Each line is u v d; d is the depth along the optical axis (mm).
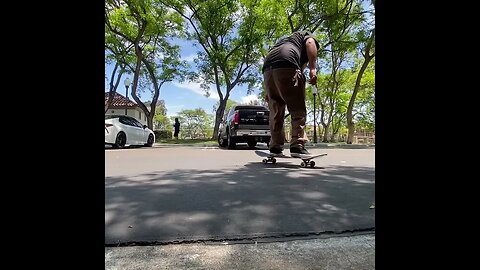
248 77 24359
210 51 23453
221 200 3357
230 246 2258
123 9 21125
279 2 20312
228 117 14180
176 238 2355
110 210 2969
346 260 2061
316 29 20016
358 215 2867
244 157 8734
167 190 3842
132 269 1934
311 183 4340
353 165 6684
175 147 15164
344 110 29422
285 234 2441
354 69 28781
